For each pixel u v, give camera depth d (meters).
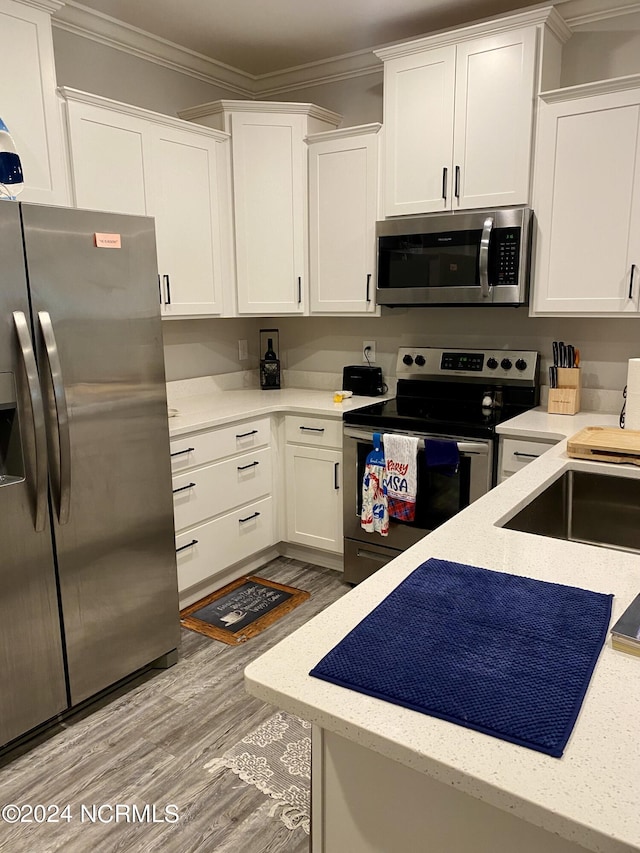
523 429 2.61
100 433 2.20
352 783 0.93
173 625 2.57
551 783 0.71
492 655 0.95
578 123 2.62
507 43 2.71
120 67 3.21
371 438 2.98
